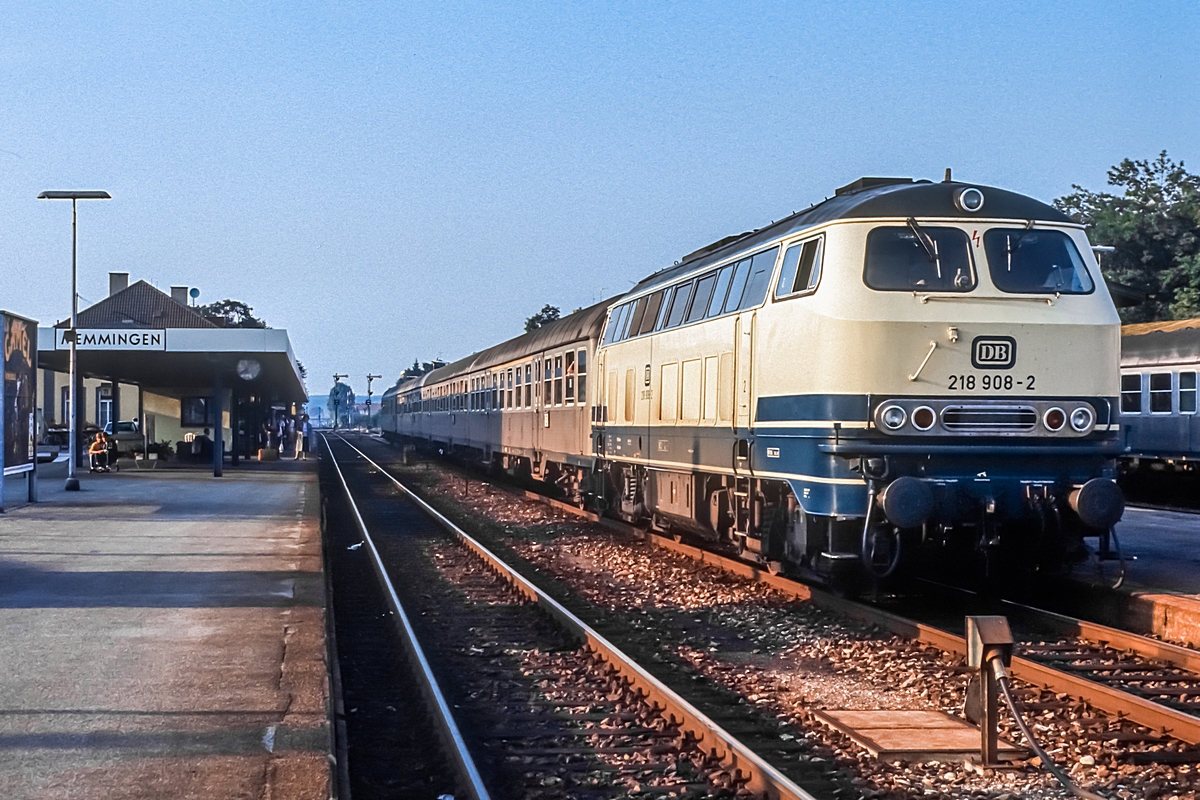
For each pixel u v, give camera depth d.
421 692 8.77
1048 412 10.90
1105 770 6.52
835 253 11.16
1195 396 24.16
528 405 29.02
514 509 25.92
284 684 7.95
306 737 6.63
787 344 11.80
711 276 14.78
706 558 15.59
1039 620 10.83
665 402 16.31
